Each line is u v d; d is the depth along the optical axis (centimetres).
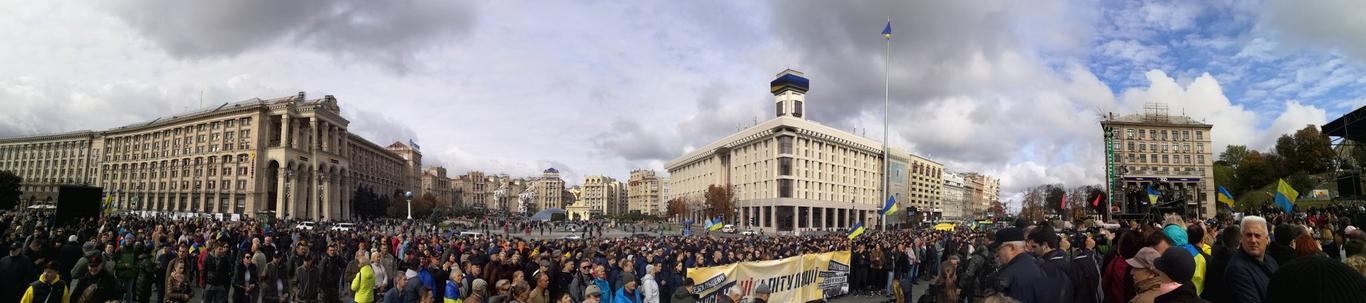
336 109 13612
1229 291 475
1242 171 8125
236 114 12088
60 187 2542
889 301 1725
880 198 13312
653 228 10506
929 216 13850
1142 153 8600
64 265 1262
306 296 1332
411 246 2169
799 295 1561
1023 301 513
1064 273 558
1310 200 5572
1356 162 3128
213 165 12200
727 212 11631
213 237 2136
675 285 1484
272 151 11838
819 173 11562
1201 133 8638
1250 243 473
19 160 15512
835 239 2781
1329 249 884
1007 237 561
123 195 13450
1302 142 7094
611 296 1280
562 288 1295
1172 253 395
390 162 18525
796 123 11062
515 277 952
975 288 693
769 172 11206
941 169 16275
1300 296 334
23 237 2012
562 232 8775
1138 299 418
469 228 8631
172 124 12938
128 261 1402
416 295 1102
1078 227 1346
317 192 12206
